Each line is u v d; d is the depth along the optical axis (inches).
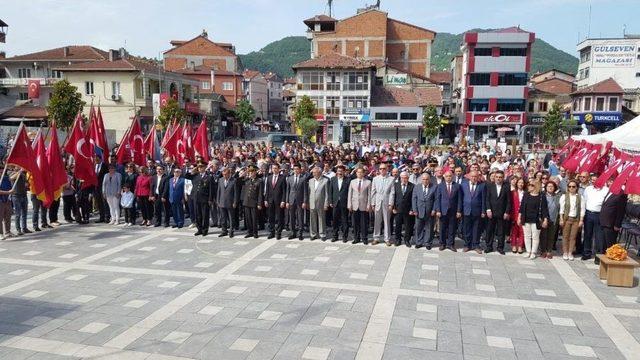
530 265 431.5
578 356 260.8
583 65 2468.0
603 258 382.9
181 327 290.4
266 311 315.9
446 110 2819.9
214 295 344.8
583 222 450.9
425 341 275.3
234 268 410.6
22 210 532.4
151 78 1828.2
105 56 2048.5
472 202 466.3
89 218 615.8
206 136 730.8
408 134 2138.3
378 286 367.2
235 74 3006.9
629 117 2124.8
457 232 534.3
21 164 495.8
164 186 567.8
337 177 512.7
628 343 276.8
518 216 461.4
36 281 374.6
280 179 516.7
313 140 2062.0
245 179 545.3
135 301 332.8
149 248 476.4
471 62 2278.5
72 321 298.7
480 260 444.5
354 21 2637.8
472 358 256.2
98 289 356.8
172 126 769.6
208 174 539.5
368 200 490.3
